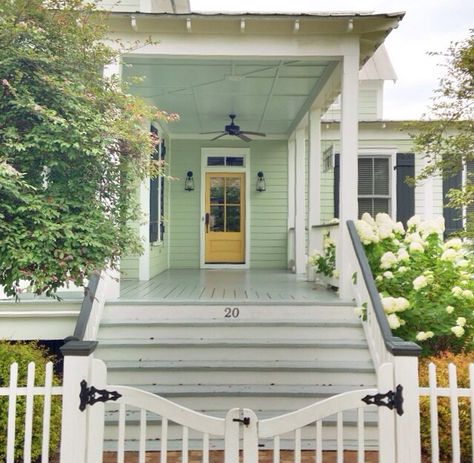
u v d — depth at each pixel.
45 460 2.67
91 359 2.64
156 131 8.48
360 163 9.62
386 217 5.72
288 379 4.35
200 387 4.25
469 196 5.41
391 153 9.55
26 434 2.71
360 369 4.32
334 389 4.23
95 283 4.43
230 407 4.12
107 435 3.85
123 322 4.71
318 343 4.57
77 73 3.06
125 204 3.32
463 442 3.46
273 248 9.98
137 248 3.31
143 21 5.07
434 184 9.48
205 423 2.55
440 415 3.48
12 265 2.73
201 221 9.91
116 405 4.00
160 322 4.72
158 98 7.50
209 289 6.18
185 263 9.93
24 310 4.80
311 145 7.61
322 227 6.85
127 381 4.30
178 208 9.95
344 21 5.08
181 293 5.72
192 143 9.95
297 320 4.87
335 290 6.08
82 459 2.57
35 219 2.76
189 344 4.53
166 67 6.14
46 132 2.82
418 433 2.59
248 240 9.95
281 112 8.30
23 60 2.83
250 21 5.06
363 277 4.66
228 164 10.01
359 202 9.61
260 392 4.13
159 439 3.88
